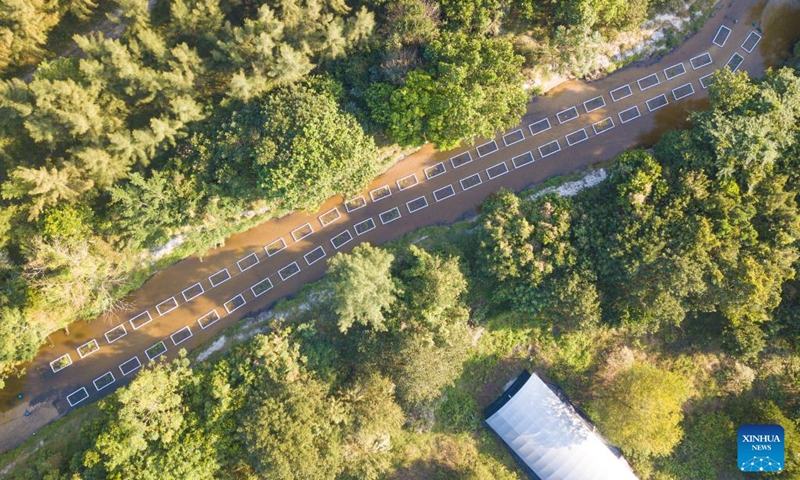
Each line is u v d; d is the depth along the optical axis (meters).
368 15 40.91
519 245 43.78
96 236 44.84
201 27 42.22
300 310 47.59
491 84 43.19
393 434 44.97
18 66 44.31
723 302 42.41
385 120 44.09
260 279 48.41
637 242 42.00
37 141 41.09
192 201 43.44
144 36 39.81
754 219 43.19
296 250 48.66
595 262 43.81
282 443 39.28
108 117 41.34
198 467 40.31
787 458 45.28
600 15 45.50
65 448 44.91
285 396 40.84
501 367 47.94
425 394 43.88
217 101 45.28
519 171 49.62
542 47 47.66
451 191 49.41
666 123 49.91
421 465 46.28
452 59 42.62
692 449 47.44
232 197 44.72
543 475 44.81
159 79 40.22
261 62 41.03
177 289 48.03
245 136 42.50
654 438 43.25
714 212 42.28
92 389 47.28
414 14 41.56
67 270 42.97
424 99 42.47
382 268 41.12
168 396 41.22
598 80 49.78
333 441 41.66
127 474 39.59
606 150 49.75
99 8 45.41
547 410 45.19
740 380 47.62
